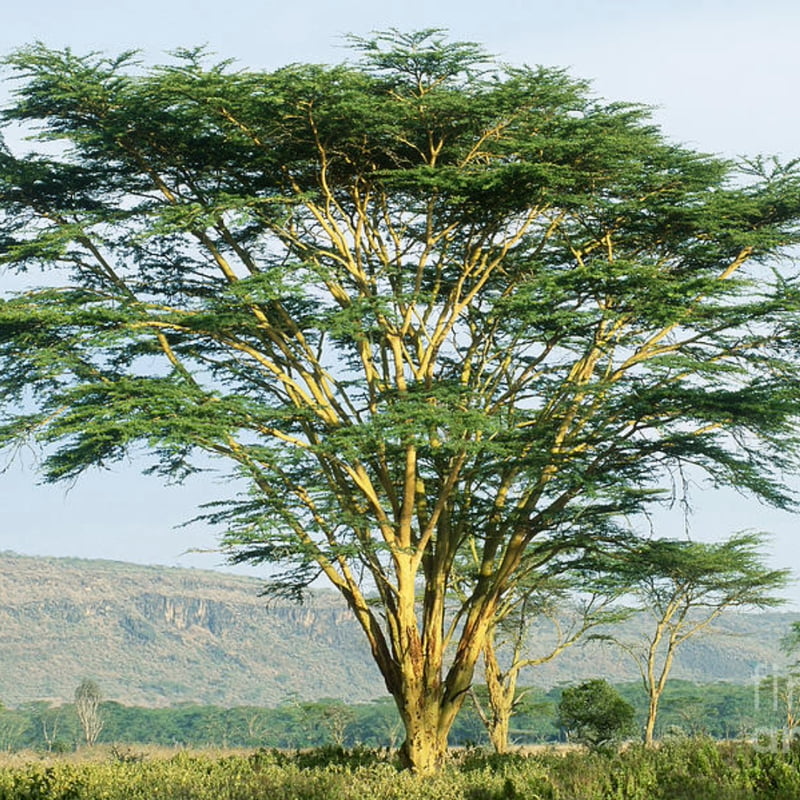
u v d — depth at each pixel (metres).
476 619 60.72
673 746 53.41
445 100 52.56
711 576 82.06
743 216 60.12
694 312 58.41
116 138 54.56
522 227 59.16
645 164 58.25
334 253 61.38
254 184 58.59
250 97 52.00
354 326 54.00
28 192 57.66
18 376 55.41
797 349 59.69
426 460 59.50
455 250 61.84
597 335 57.66
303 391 58.94
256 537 54.47
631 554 63.94
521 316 55.59
